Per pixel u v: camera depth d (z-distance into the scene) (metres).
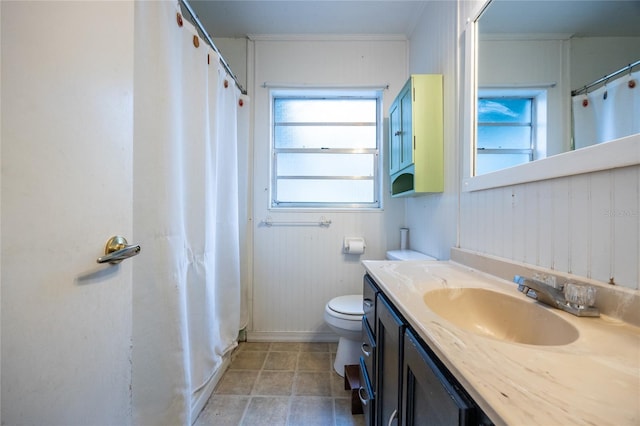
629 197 0.55
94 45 0.58
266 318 2.06
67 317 0.51
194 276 1.20
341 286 2.06
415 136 1.42
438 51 1.50
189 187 1.16
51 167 0.48
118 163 0.64
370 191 2.18
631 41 0.56
